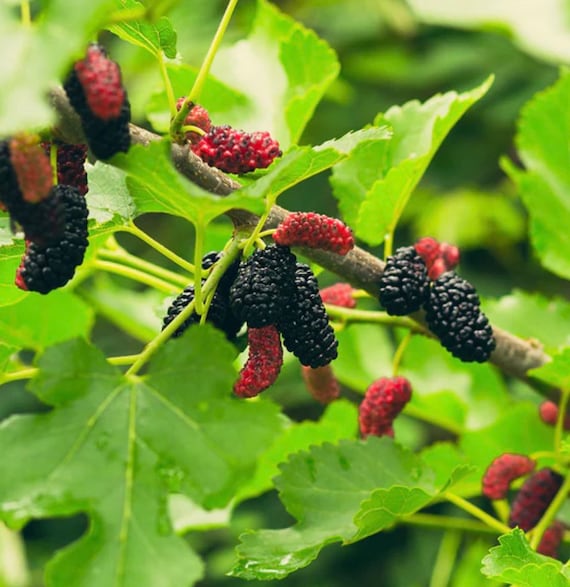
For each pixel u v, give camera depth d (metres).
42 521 1.67
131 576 0.73
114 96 0.74
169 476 0.74
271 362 0.79
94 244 0.89
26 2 0.73
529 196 0.98
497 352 0.88
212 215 0.77
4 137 0.74
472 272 1.60
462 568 1.03
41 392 0.75
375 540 1.56
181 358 0.75
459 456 0.95
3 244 0.82
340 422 0.99
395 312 0.84
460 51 1.55
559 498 0.87
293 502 0.85
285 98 0.96
